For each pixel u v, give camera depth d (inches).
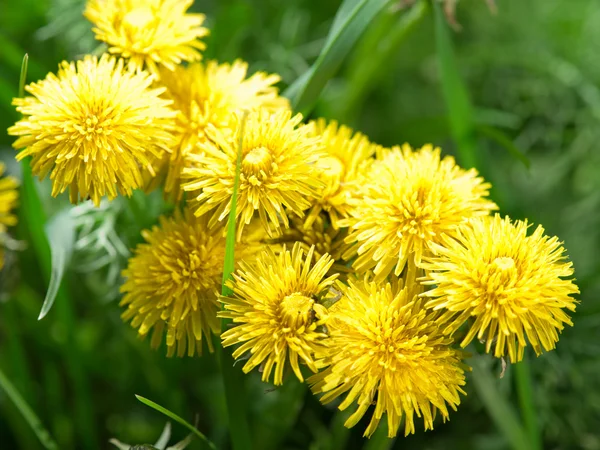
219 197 12.1
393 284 12.3
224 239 12.7
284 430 15.3
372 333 11.8
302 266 12.6
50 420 16.9
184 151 12.6
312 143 12.3
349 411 14.0
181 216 13.0
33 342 17.7
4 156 17.2
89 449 16.1
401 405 11.9
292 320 11.7
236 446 13.3
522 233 11.9
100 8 13.2
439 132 18.8
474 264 11.7
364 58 17.3
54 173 12.2
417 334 11.9
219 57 17.1
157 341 12.9
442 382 11.9
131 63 12.8
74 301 17.9
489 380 14.8
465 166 15.6
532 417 14.7
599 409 16.2
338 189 12.7
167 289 12.6
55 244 13.7
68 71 12.5
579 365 16.1
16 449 17.1
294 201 12.1
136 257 13.0
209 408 16.9
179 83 13.2
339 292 11.9
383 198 12.4
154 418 16.9
